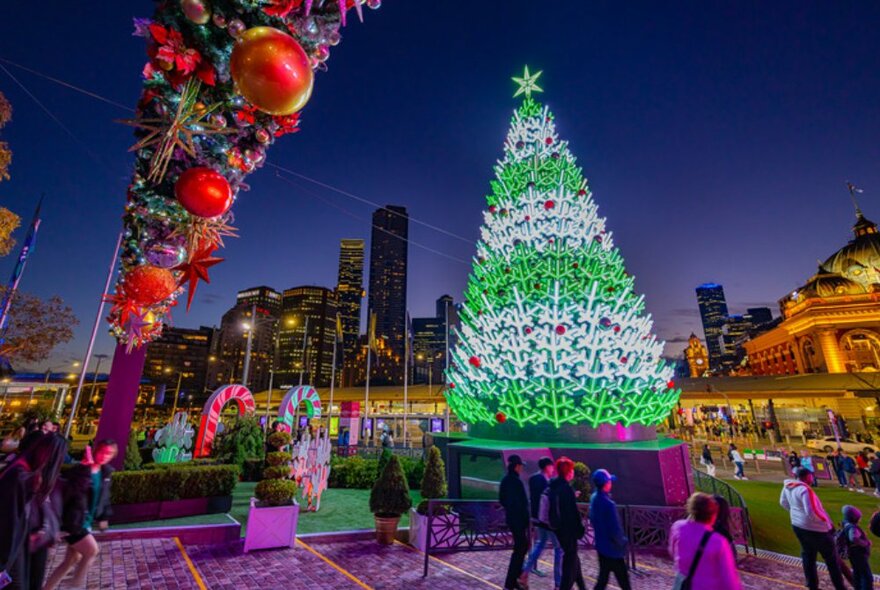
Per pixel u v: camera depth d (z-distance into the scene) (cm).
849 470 2034
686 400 5397
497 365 1352
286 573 702
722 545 387
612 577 788
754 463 3022
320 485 1154
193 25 338
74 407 1812
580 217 1503
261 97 305
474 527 815
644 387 1313
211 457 1928
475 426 1483
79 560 530
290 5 337
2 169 1229
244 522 999
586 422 1280
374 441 3762
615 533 563
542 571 782
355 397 5091
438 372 12962
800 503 716
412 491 1475
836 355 6775
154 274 495
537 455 1126
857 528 683
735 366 12875
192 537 856
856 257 8088
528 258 1455
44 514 404
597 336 1268
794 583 808
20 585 359
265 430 2042
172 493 971
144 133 432
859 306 6819
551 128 1666
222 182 389
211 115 389
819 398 4584
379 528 903
